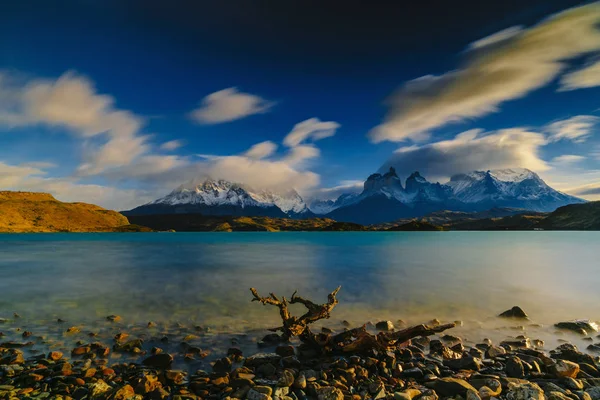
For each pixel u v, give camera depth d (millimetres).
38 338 16125
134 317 20031
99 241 141625
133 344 14945
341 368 12203
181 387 10930
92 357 13680
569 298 25219
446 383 10398
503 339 16078
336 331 17281
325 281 33969
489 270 42656
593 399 9953
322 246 101000
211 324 18594
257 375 11797
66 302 24234
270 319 19672
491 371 12055
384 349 13258
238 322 19031
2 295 26828
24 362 12984
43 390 10336
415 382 11281
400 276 37344
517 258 59281
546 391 10258
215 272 41969
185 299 25250
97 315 20500
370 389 10625
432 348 14602
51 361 12992
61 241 139875
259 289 29453
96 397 9750
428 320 19375
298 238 168625
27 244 116125
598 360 13203
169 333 17000
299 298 15523
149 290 28984
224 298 25578
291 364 12742
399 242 122312
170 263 53344
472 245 99875
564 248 83500
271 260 57406
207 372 12328
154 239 161250
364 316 20250
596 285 30906
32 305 23297
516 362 11836
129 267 47781
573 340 15922
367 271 41844
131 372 12086
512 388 9984
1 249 90750
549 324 18500
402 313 20938
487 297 25562
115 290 29016
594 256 62656
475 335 16688
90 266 49656
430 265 48625
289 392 10391
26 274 40219
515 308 20016
